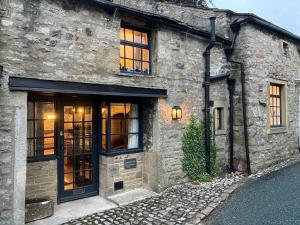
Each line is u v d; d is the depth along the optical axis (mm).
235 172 7309
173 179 6098
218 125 7293
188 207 4836
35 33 4215
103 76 4980
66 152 5246
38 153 4891
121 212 4738
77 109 5391
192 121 6453
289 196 5215
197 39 6598
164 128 5906
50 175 4973
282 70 8531
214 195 5418
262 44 7613
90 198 5484
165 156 5930
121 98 5703
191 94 6449
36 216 4410
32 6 4188
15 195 3982
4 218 3914
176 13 8227
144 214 4609
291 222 4086
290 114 9000
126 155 5812
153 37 5879
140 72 5836
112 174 5547
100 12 4965
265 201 5016
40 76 4246
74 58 4625
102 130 5668
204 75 6742
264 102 7641
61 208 4941
